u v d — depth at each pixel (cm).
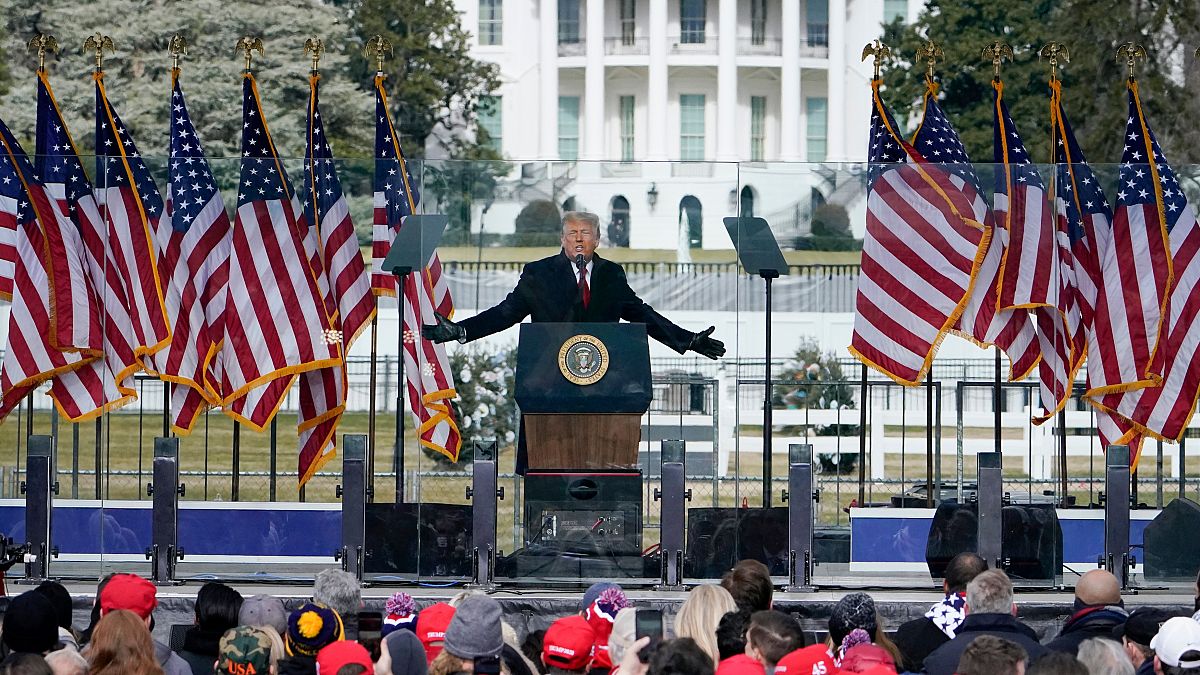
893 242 5500
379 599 5238
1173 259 5581
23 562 5503
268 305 5569
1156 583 5519
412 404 5503
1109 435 5578
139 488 5588
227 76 18750
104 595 3866
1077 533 5494
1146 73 17525
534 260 5484
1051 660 2995
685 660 3014
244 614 3844
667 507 5391
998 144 5925
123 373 5597
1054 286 5544
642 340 5475
